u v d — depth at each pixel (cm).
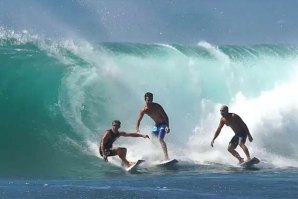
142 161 4681
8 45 5534
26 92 5306
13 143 4944
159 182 4016
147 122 5481
